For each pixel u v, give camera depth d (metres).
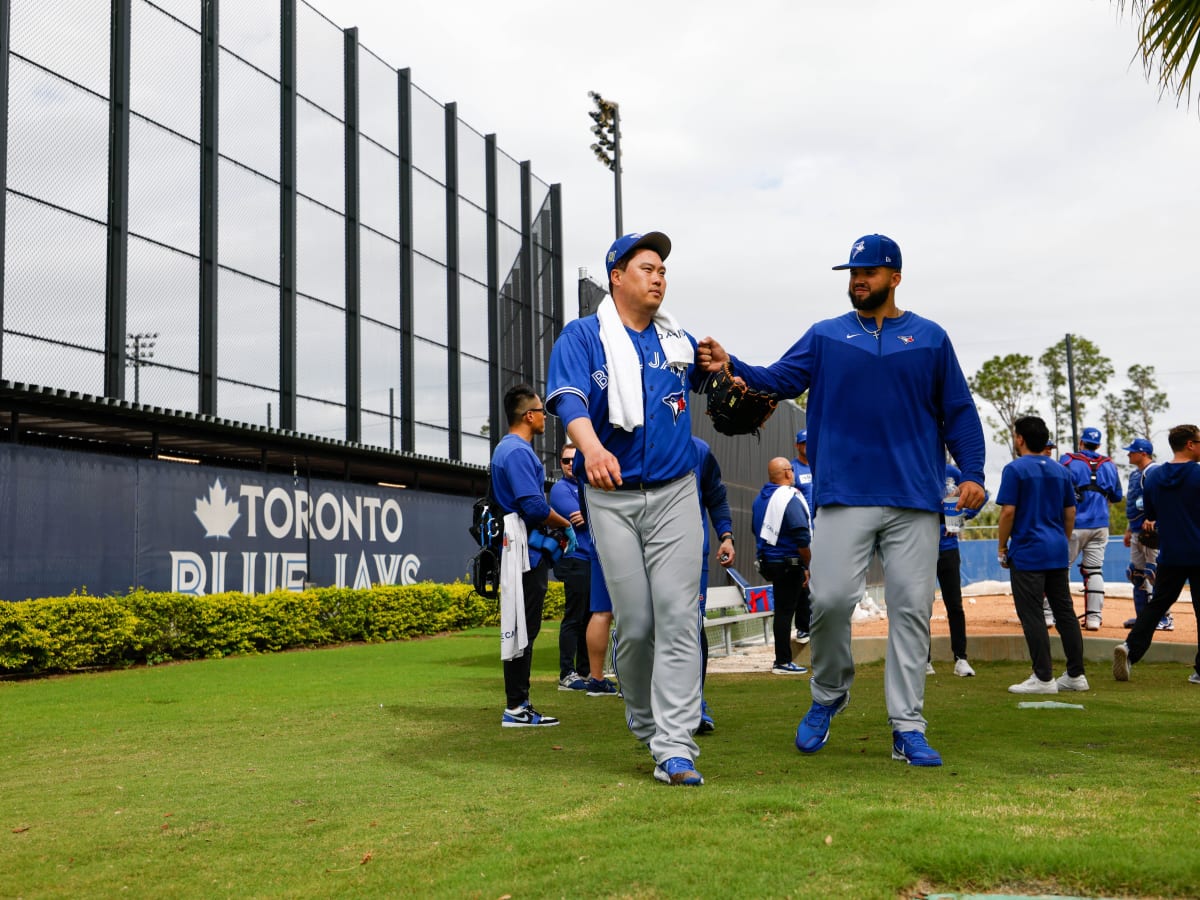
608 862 2.66
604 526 4.02
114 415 13.11
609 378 3.97
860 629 11.71
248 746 5.00
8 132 12.12
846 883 2.46
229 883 2.75
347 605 13.59
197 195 15.41
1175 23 5.28
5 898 2.68
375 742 5.00
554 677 8.35
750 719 5.54
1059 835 2.76
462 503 19.41
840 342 4.39
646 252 4.09
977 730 4.95
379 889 2.62
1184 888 2.41
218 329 15.66
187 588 13.22
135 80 14.20
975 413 4.44
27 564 11.09
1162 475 7.11
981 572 26.72
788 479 8.71
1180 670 8.08
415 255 21.06
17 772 4.52
